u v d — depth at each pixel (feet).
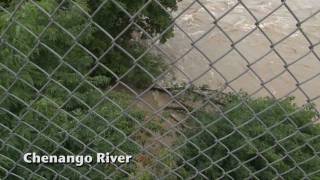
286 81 18.92
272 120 11.79
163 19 15.75
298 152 11.65
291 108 12.21
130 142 10.73
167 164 10.42
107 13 14.97
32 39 10.79
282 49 20.61
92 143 9.98
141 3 15.25
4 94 9.32
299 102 17.97
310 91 18.51
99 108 11.19
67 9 12.37
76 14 12.34
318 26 22.24
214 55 19.85
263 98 12.63
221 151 11.41
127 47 16.30
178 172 10.62
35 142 10.02
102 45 15.37
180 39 20.24
